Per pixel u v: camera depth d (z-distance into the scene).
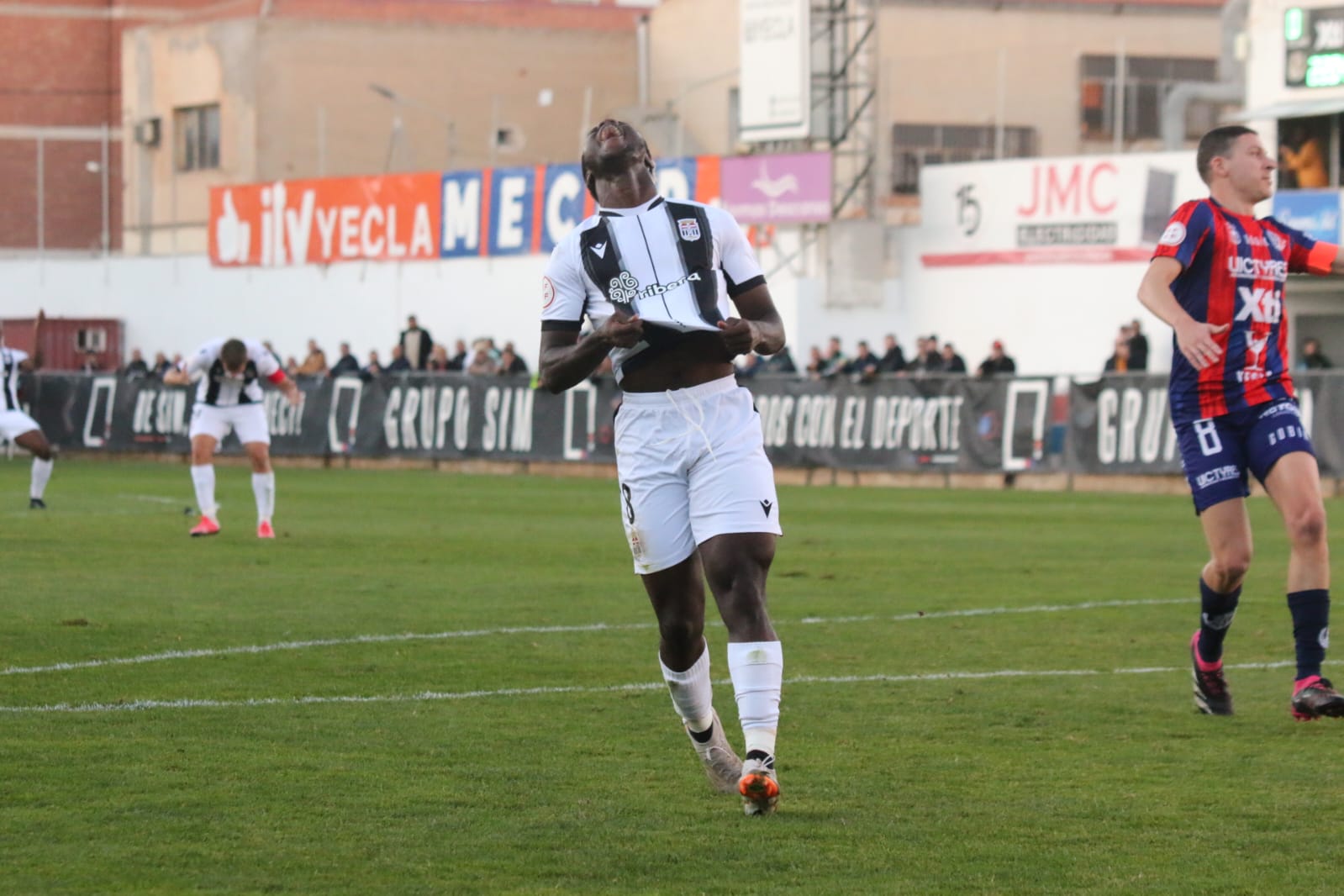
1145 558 26.70
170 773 11.23
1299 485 13.00
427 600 20.94
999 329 60.66
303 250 74.00
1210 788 11.05
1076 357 58.94
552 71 86.81
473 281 68.25
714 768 10.92
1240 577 13.33
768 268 62.12
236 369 29.14
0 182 99.50
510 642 17.42
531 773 11.40
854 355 61.66
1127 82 74.12
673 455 10.29
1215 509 13.30
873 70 63.56
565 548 28.22
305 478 50.34
